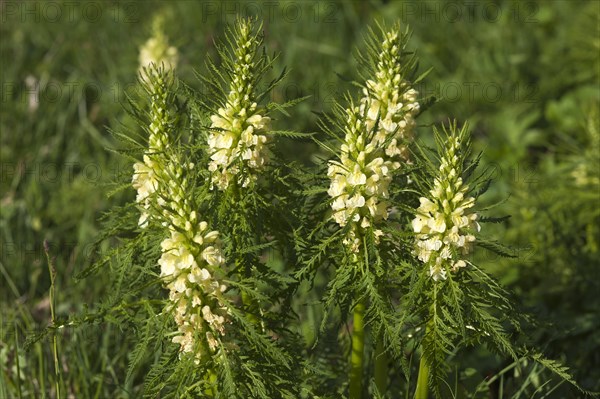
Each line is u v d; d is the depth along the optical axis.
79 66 8.78
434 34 9.10
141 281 3.57
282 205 3.39
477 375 4.30
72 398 4.74
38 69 8.61
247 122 3.30
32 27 9.34
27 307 5.40
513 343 3.71
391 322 3.32
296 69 8.55
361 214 3.29
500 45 8.81
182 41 7.01
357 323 3.67
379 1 9.68
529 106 7.99
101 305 3.20
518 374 4.44
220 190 3.37
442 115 7.82
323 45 8.82
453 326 3.33
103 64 8.82
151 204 3.13
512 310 3.38
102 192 6.39
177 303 3.10
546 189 6.12
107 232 3.53
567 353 4.93
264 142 3.32
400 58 3.55
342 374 4.23
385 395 3.93
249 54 3.29
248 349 3.32
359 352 3.71
